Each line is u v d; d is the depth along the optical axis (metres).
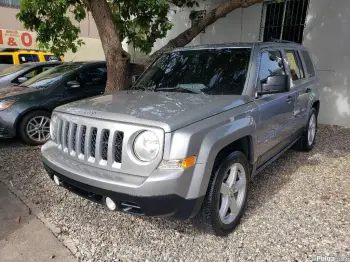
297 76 4.79
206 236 3.03
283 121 4.05
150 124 2.47
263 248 2.84
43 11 6.22
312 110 5.41
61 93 6.31
